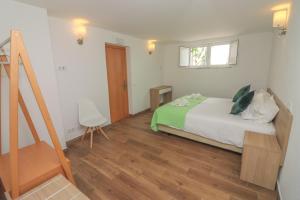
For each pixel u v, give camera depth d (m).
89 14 2.48
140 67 4.68
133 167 2.21
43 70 2.29
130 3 2.08
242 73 4.30
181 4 2.14
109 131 3.52
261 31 3.74
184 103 3.38
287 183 1.47
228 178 1.95
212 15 2.59
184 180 1.93
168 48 5.57
